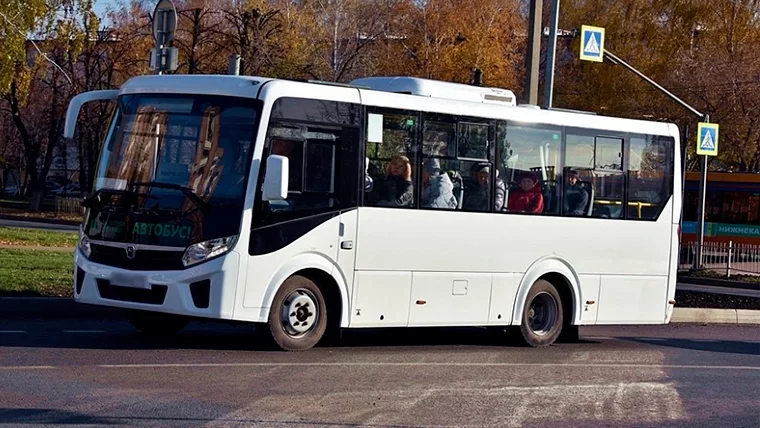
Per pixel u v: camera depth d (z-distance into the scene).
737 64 44.91
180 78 12.83
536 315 15.62
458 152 14.40
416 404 9.90
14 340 12.59
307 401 9.70
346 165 13.14
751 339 18.72
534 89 22.23
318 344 14.09
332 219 12.97
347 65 49.28
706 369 13.78
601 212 16.14
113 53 52.59
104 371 10.63
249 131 12.33
